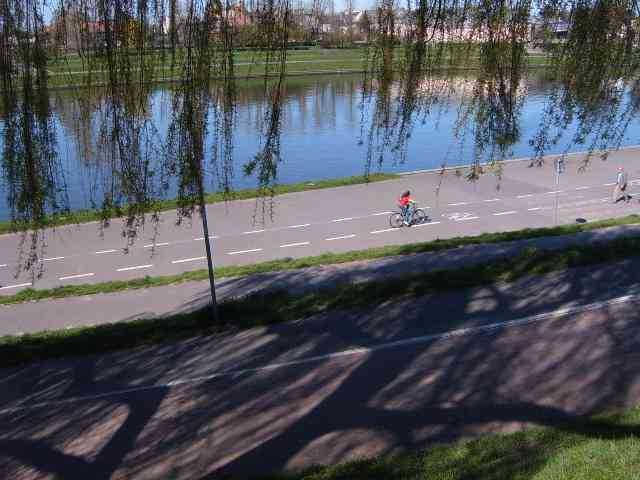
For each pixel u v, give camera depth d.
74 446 7.07
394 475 5.98
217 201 21.42
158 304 12.19
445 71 4.06
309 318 10.32
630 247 12.78
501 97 4.09
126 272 15.89
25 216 4.21
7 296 13.24
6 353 9.62
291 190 23.86
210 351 9.36
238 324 10.21
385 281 11.73
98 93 3.99
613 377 7.75
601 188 23.47
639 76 4.27
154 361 9.15
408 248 14.78
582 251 12.70
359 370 8.45
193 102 4.06
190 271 14.70
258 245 17.89
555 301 10.33
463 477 5.79
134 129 4.05
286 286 12.41
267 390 8.07
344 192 23.67
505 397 7.46
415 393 7.72
